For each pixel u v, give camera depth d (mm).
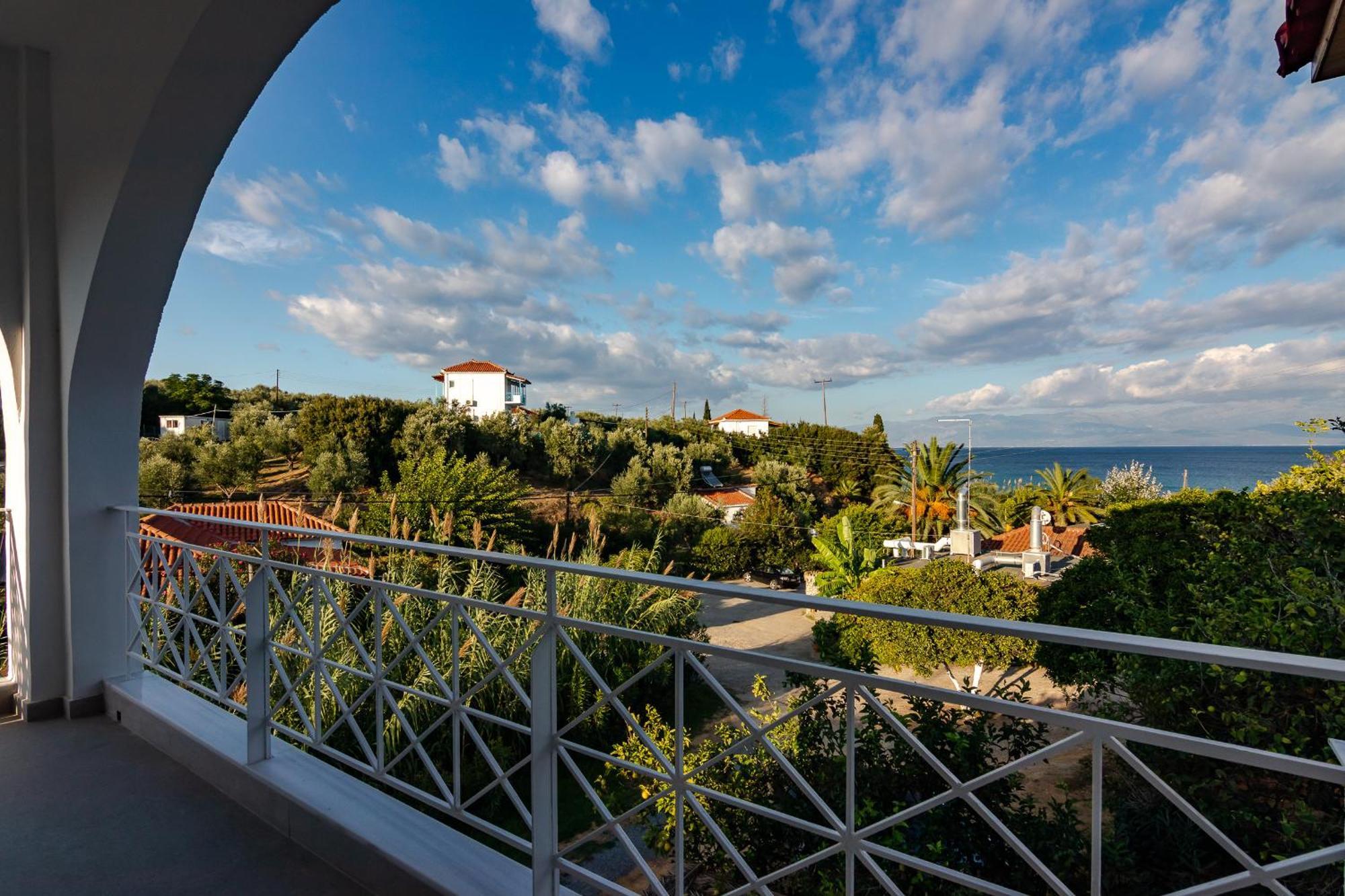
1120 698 3623
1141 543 4652
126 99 2502
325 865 1937
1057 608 4965
